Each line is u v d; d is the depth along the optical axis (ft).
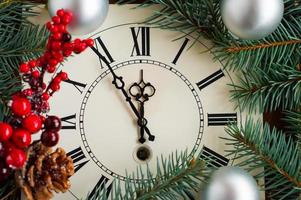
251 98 2.08
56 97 2.08
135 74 2.10
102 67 2.10
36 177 1.71
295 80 2.03
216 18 2.05
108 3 1.97
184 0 2.09
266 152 1.98
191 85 2.11
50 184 1.69
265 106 2.10
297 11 2.06
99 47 2.11
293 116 2.07
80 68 2.10
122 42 2.11
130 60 2.11
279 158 1.97
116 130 2.08
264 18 1.84
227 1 1.86
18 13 2.06
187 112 2.10
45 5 2.09
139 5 2.09
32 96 1.73
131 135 2.08
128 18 2.12
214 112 2.10
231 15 1.86
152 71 2.11
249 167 2.03
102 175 2.06
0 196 1.94
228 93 2.10
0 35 2.06
